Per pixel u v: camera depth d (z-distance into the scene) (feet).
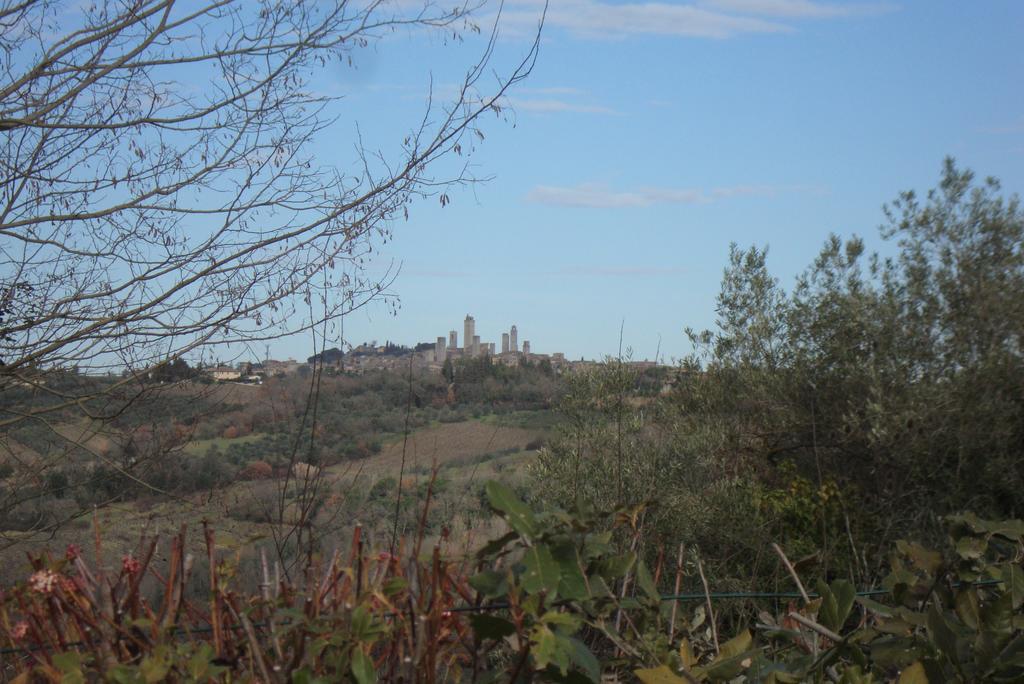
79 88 16.22
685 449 24.34
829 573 20.89
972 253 27.12
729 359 28.89
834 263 28.94
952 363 26.25
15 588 6.25
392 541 7.79
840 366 27.40
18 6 16.11
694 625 8.45
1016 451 25.66
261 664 5.87
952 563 7.98
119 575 6.61
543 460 22.35
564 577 6.39
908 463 24.95
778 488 25.98
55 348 16.34
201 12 16.49
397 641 6.51
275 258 16.51
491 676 6.95
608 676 7.49
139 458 16.44
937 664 6.81
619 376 23.89
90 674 6.01
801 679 7.14
